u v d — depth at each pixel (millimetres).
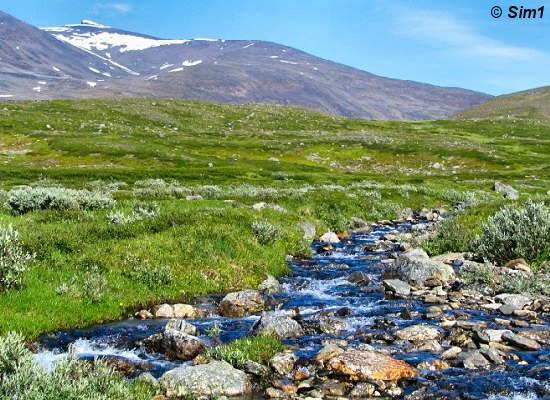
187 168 83562
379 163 110688
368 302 15117
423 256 20375
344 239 28328
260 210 29094
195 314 13781
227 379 8906
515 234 19172
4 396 6766
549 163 109188
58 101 186125
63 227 19234
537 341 11039
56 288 13484
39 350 10711
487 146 131875
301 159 113625
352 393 8602
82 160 95375
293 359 10047
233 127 165375
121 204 29500
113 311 13352
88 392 7223
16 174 66500
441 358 10219
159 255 16938
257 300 14867
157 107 189875
